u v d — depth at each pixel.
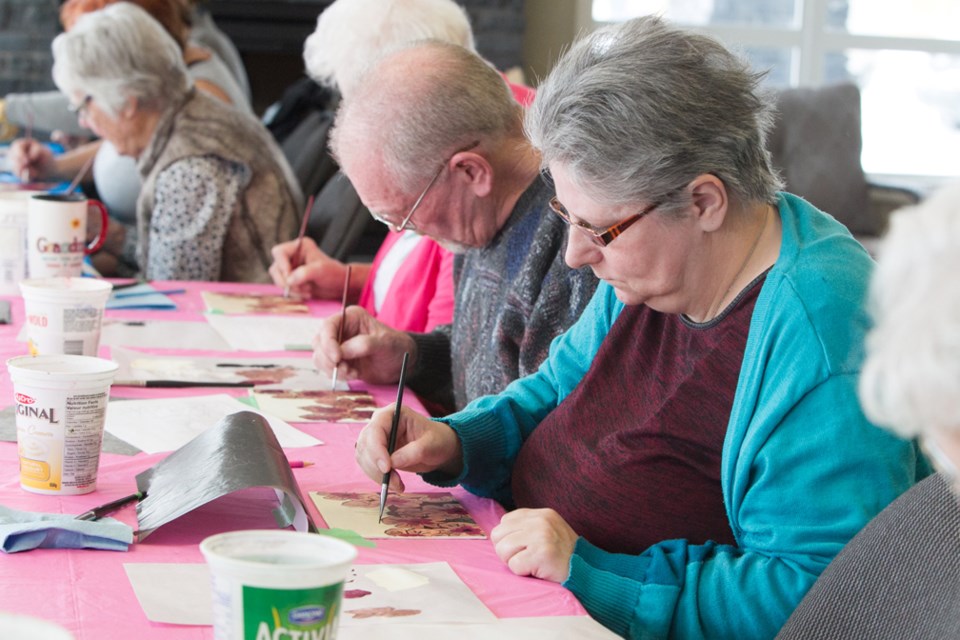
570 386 1.43
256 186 2.95
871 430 1.05
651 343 1.30
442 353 1.96
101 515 1.10
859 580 0.92
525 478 1.35
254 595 0.64
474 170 1.67
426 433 1.31
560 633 0.92
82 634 0.85
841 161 5.04
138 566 0.98
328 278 2.53
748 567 1.06
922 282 0.59
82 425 1.14
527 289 1.66
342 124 1.70
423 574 1.03
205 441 1.18
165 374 1.72
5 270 2.29
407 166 1.65
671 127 1.13
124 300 2.29
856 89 5.12
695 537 1.22
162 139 2.91
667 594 1.07
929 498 0.91
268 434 1.18
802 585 1.04
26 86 6.38
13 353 1.77
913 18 6.94
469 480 1.35
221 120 2.95
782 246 1.16
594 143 1.13
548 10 6.68
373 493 1.27
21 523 1.02
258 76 6.53
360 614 0.93
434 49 1.68
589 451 1.29
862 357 1.07
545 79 1.23
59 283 1.67
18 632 0.50
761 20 6.89
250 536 0.68
